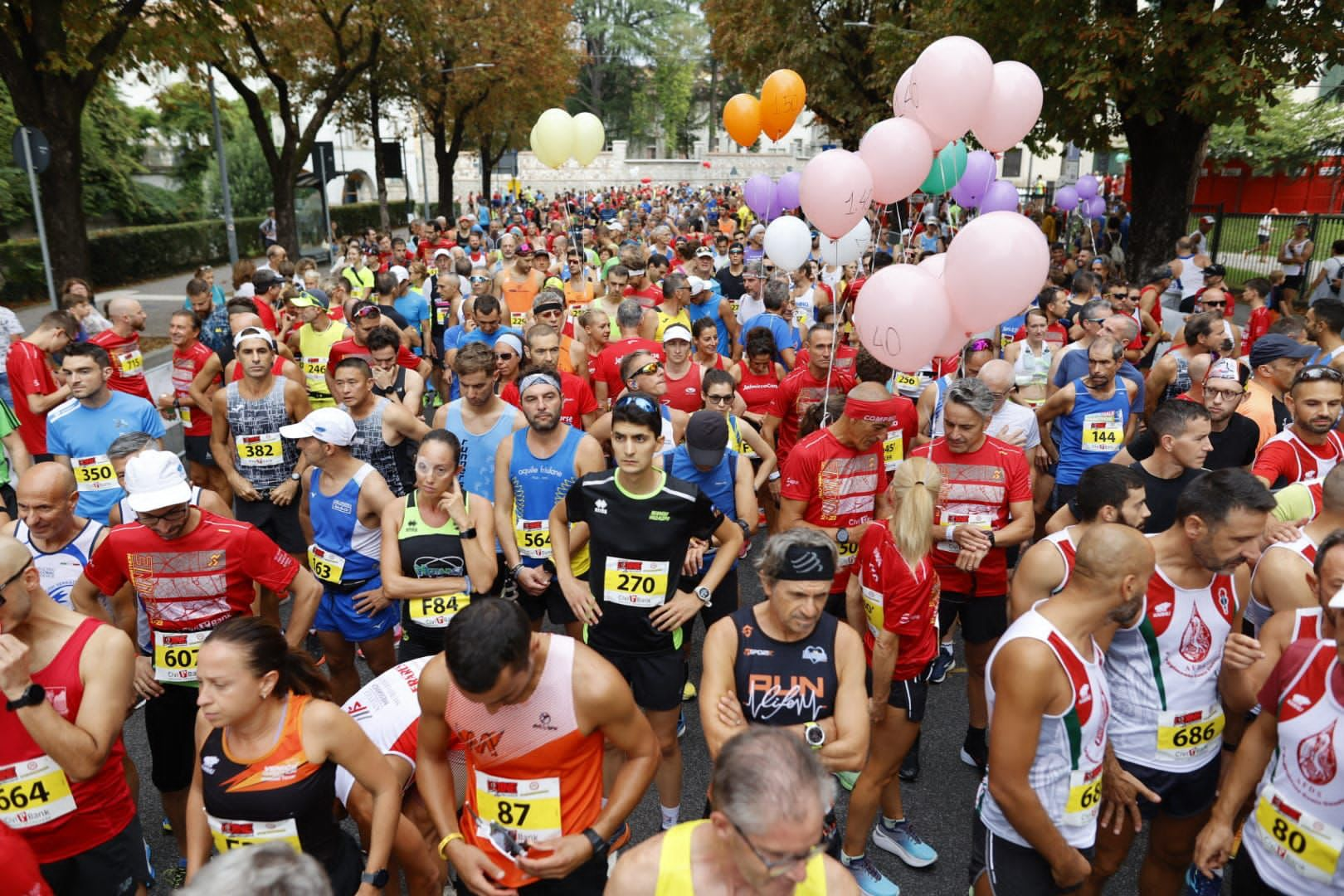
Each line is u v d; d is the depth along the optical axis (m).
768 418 6.32
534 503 4.47
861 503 4.53
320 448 4.18
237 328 6.08
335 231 34.69
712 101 77.31
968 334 4.51
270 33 19.27
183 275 26.61
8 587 2.52
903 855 3.82
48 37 11.22
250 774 2.59
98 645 2.78
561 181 62.28
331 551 4.34
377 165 27.16
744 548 4.62
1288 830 2.55
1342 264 14.11
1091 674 2.60
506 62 30.86
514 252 12.48
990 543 4.21
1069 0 12.16
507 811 2.66
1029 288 4.13
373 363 6.53
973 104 5.26
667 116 75.00
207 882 1.79
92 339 6.90
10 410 6.41
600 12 73.69
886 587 3.37
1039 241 4.09
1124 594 2.54
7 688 2.52
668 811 3.98
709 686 2.80
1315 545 3.26
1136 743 3.05
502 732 2.57
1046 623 2.59
